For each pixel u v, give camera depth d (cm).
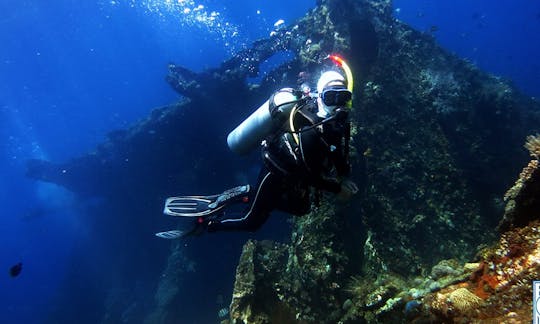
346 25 1123
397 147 1004
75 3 4322
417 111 1092
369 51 1073
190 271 1552
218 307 1526
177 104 1564
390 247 825
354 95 1059
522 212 364
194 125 1501
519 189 368
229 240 1619
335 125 254
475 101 1186
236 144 331
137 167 1706
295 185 295
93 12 4847
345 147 270
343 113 254
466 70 1293
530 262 289
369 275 726
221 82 1375
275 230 1603
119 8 4912
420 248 856
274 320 605
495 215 1012
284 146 279
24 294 4328
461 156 1093
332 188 275
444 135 1084
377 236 835
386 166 964
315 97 275
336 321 677
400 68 1168
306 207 310
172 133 1553
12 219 6625
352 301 681
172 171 1652
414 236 868
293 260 760
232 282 1582
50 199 3528
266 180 295
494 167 1083
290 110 279
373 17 1240
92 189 1964
